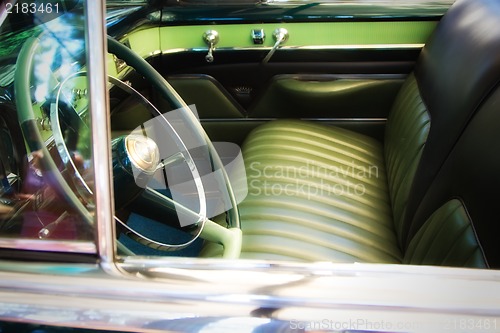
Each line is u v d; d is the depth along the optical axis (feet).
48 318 2.54
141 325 2.48
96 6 2.49
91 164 2.64
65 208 2.82
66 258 2.70
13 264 2.70
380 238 4.94
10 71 3.52
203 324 2.46
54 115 3.36
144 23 6.20
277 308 2.48
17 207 2.90
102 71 2.53
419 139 5.08
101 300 2.55
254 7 6.48
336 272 2.62
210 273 2.63
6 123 3.23
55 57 3.51
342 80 6.61
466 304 2.45
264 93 6.85
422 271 2.62
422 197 4.57
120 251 3.31
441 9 6.18
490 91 3.94
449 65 4.91
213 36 6.54
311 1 6.48
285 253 4.50
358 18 6.29
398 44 6.36
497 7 4.66
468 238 3.61
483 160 3.67
